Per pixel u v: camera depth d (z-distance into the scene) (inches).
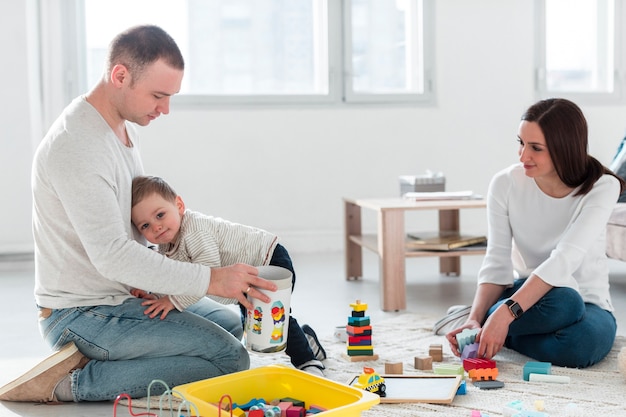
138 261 67.3
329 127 178.4
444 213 144.8
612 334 84.7
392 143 181.2
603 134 192.5
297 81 178.9
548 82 191.0
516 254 91.7
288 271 71.4
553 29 190.1
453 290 130.8
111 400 74.1
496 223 89.7
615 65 192.4
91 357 73.7
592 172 83.8
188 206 174.2
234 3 174.7
